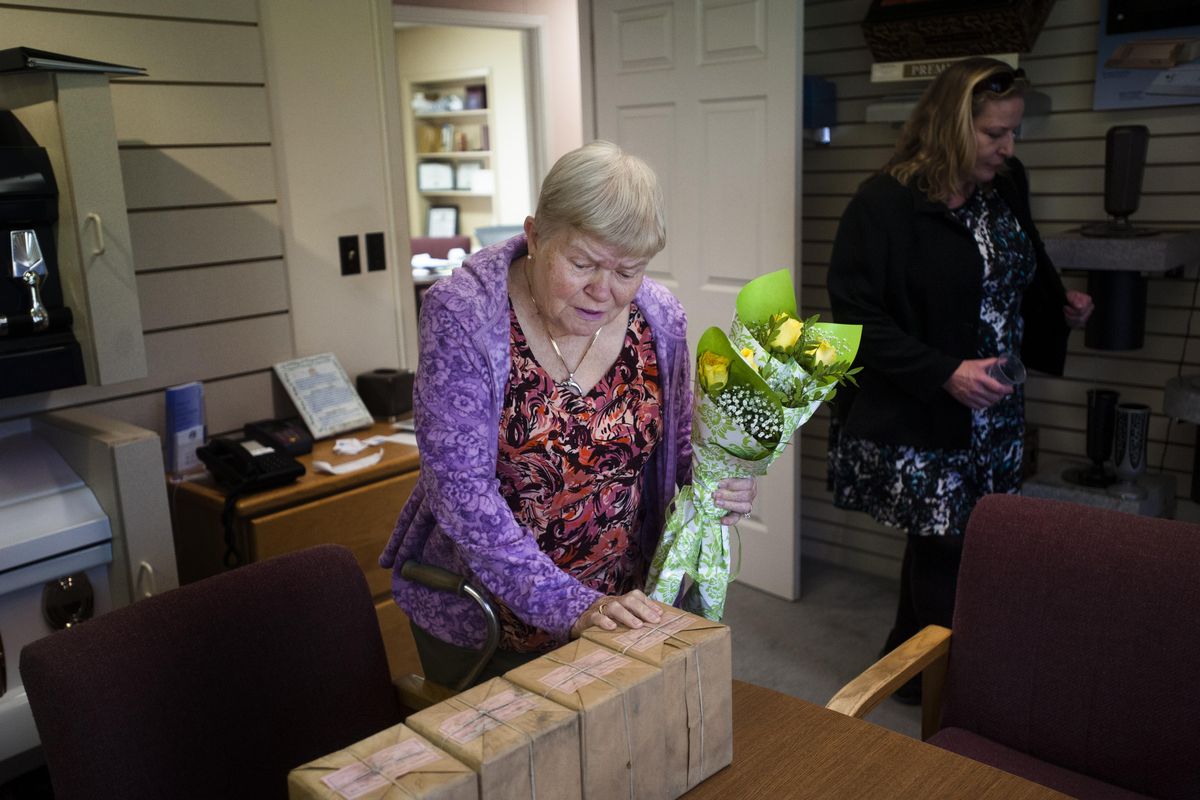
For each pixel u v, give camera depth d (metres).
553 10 5.56
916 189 2.42
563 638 1.29
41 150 1.98
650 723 1.08
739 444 1.32
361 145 3.02
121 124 2.52
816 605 3.40
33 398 2.37
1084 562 1.55
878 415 2.54
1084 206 2.95
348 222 3.03
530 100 5.66
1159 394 2.90
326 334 3.02
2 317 1.97
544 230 1.25
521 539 1.33
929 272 2.42
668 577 1.44
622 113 3.60
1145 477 2.81
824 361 1.30
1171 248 2.50
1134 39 2.75
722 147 3.29
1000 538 1.63
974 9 2.73
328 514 2.50
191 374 2.72
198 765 1.31
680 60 3.36
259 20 2.74
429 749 0.97
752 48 3.14
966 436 2.44
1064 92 2.93
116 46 2.48
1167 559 1.50
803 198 3.58
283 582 1.42
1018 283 2.50
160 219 2.62
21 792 2.19
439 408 1.32
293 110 2.85
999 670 1.63
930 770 1.18
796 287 3.18
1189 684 1.46
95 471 2.09
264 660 1.38
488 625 1.43
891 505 2.58
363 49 2.98
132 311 2.09
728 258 3.36
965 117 2.31
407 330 3.23
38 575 1.99
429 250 7.73
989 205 2.49
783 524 3.38
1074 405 3.06
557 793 1.01
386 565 1.61
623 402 1.44
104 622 1.28
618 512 1.49
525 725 0.99
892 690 1.57
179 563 2.58
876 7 2.97
